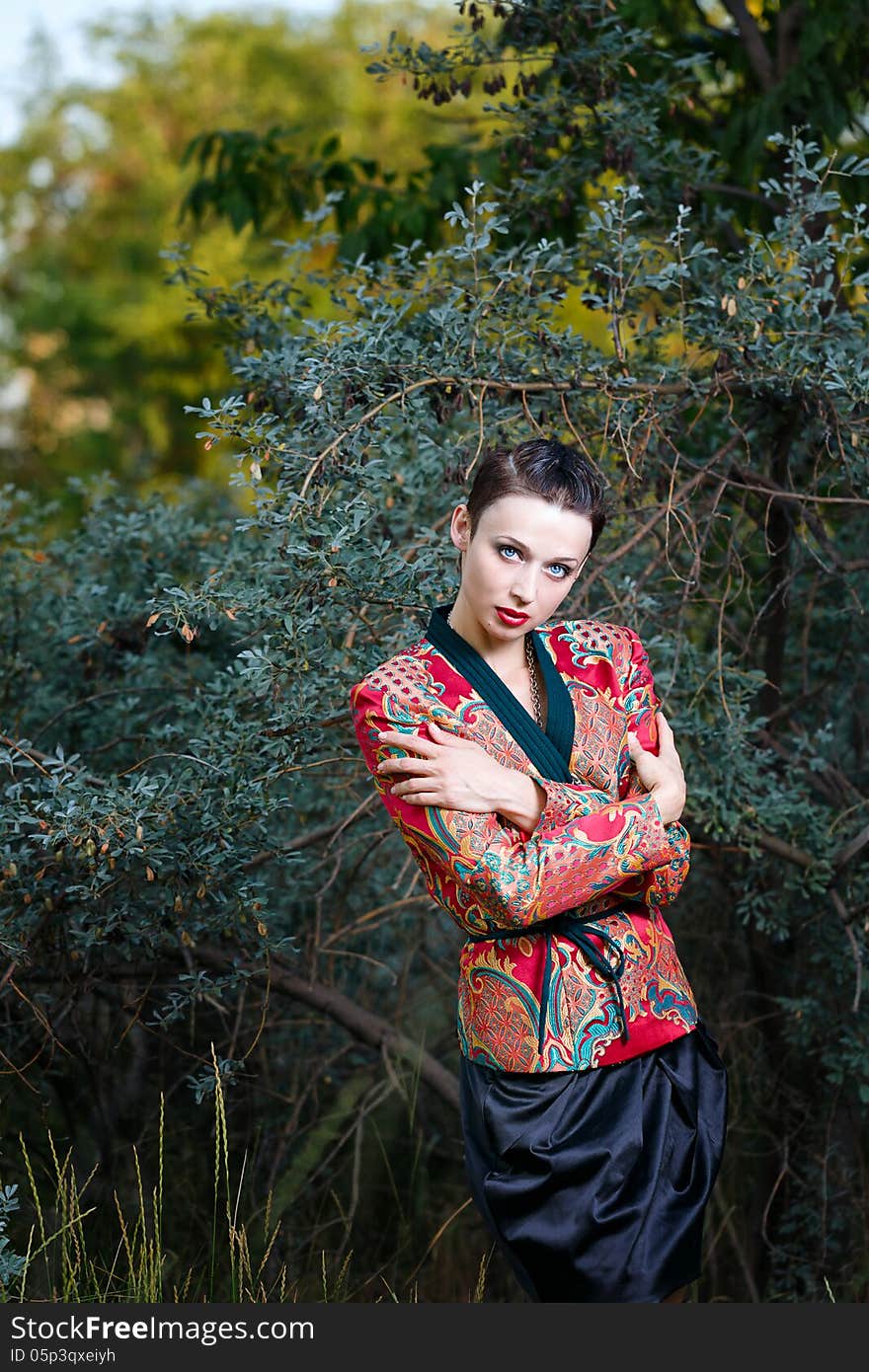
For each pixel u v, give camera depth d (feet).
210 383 46.55
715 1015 10.12
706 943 10.27
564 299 8.79
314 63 51.60
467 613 6.04
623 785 6.22
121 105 52.44
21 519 11.71
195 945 8.77
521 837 5.85
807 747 9.09
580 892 5.73
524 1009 5.94
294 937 8.46
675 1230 5.92
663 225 9.78
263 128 50.24
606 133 9.71
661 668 8.74
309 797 10.38
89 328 48.32
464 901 5.98
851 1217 9.09
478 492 5.78
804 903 9.34
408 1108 10.42
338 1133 10.12
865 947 8.68
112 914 8.05
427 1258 9.59
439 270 8.77
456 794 5.68
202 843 7.98
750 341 7.95
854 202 10.95
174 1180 9.64
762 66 11.09
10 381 52.01
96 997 9.97
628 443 8.17
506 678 6.12
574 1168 5.82
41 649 10.86
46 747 10.52
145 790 7.69
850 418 8.19
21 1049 9.74
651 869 5.84
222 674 8.55
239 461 7.59
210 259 41.39
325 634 7.85
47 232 53.72
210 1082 8.43
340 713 7.93
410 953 10.35
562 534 5.64
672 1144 6.10
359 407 7.66
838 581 10.05
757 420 8.99
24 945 8.19
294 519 7.45
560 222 10.77
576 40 9.98
